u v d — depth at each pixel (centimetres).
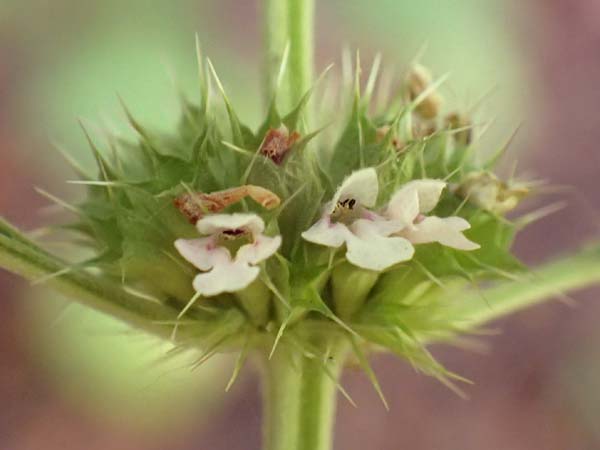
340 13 11
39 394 10
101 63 9
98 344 9
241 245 5
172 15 9
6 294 10
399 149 5
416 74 6
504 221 5
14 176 11
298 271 5
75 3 10
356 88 5
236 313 5
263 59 6
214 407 11
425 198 5
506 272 5
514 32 10
